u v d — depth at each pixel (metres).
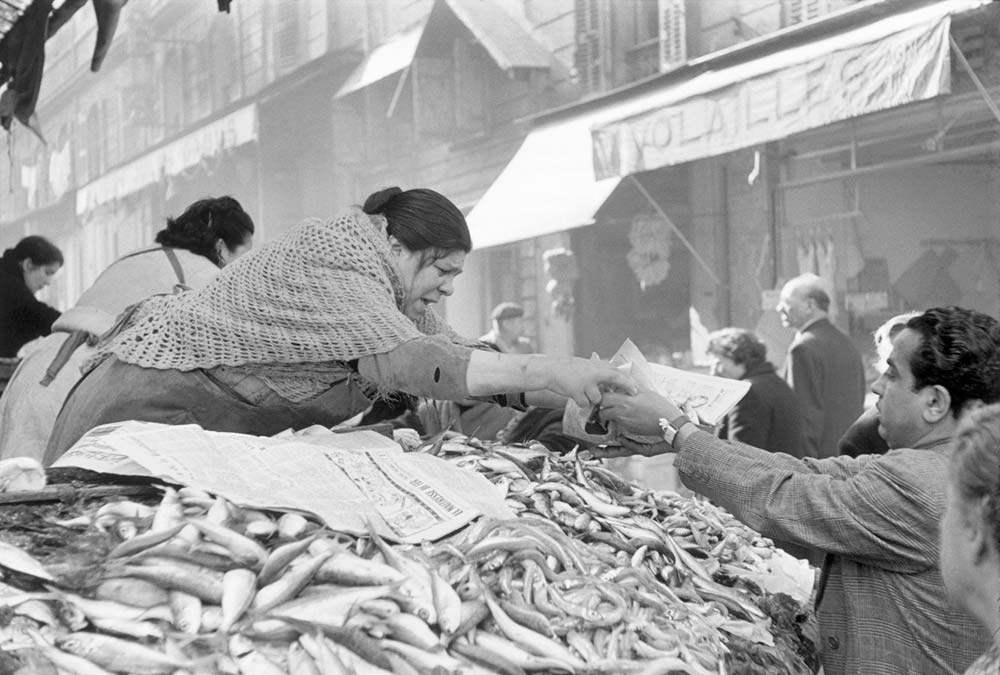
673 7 10.05
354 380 2.59
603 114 9.58
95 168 24.50
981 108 6.87
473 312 12.75
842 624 2.30
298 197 15.92
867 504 2.17
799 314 6.65
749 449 2.36
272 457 2.14
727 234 9.43
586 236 10.73
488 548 1.92
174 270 3.72
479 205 10.60
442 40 12.70
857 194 8.11
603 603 1.89
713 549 2.48
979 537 1.39
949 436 2.25
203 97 20.41
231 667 1.61
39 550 1.73
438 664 1.67
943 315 2.28
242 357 2.43
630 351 2.65
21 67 5.23
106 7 4.36
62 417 2.60
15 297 6.47
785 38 7.24
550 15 11.80
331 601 1.72
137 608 1.65
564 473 2.49
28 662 1.50
